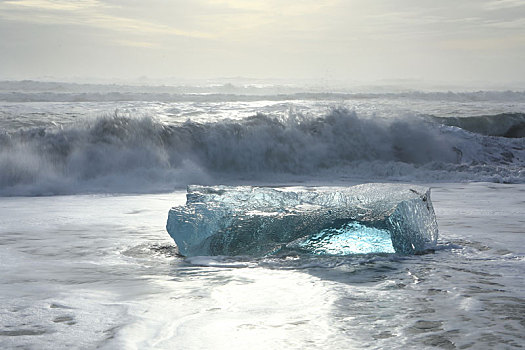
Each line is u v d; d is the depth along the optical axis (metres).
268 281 3.69
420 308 3.10
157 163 10.88
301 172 11.95
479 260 4.34
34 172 9.55
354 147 12.94
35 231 5.51
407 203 4.70
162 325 2.78
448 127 14.27
